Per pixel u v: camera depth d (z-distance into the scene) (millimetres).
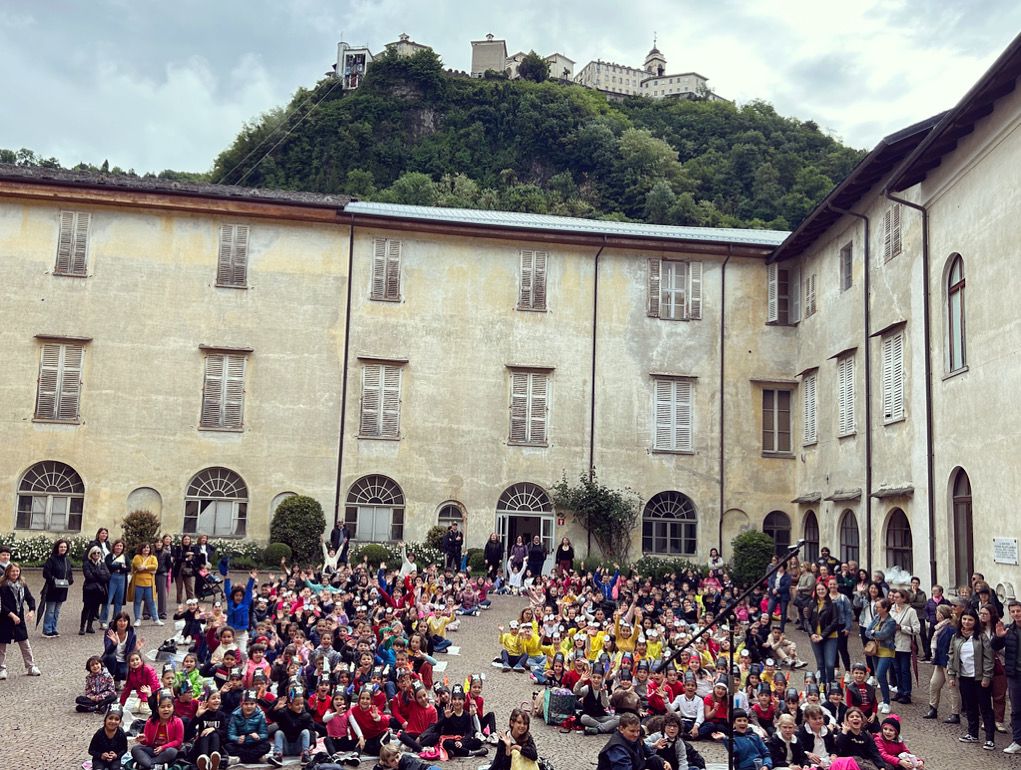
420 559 31062
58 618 20734
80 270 31328
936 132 20969
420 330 32906
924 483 23188
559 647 18094
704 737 14109
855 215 28016
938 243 22922
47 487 30359
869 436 26719
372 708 13109
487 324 33281
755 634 18703
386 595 21906
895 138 23172
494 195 75750
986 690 13672
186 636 17500
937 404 22750
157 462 30859
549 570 31922
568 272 33938
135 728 12961
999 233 20000
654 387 33594
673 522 33031
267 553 29938
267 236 32562
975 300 20969
